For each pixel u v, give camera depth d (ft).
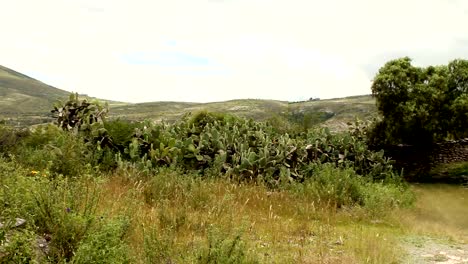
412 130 89.10
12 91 620.08
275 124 83.51
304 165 51.11
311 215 35.35
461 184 75.56
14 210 14.01
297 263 20.25
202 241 18.76
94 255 13.04
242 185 39.47
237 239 16.90
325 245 24.81
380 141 94.73
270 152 49.85
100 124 44.60
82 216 15.88
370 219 37.52
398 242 28.73
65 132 42.11
